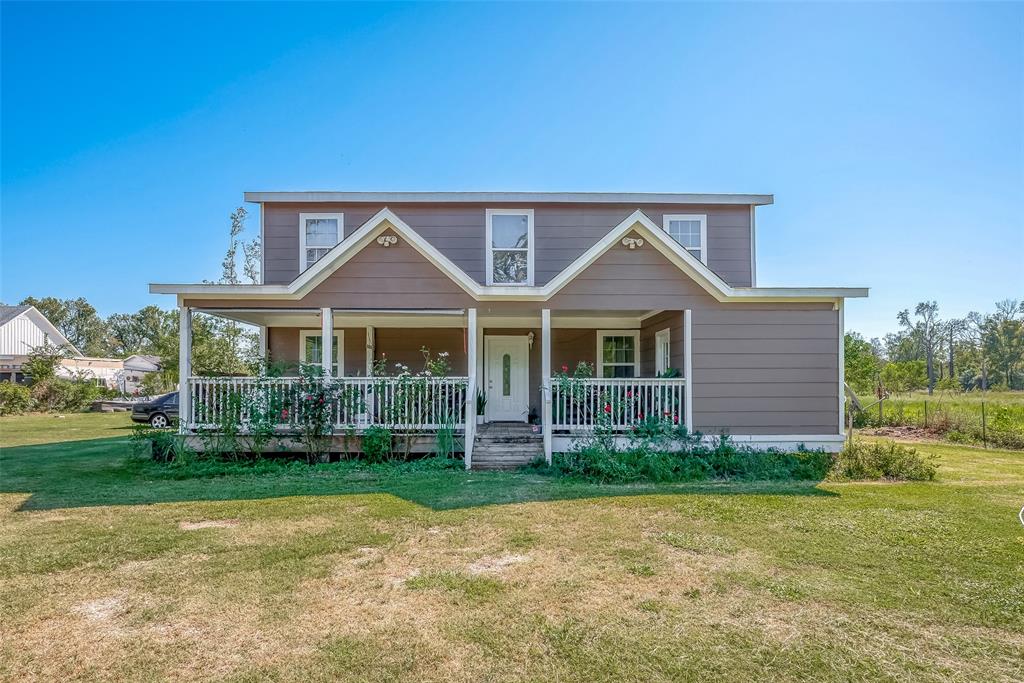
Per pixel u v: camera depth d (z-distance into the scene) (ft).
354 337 43.14
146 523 18.28
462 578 13.17
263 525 17.95
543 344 32.73
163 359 98.17
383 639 10.22
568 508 20.12
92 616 11.23
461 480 26.27
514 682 8.83
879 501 21.30
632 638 10.25
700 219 41.34
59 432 54.75
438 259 32.65
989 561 14.39
